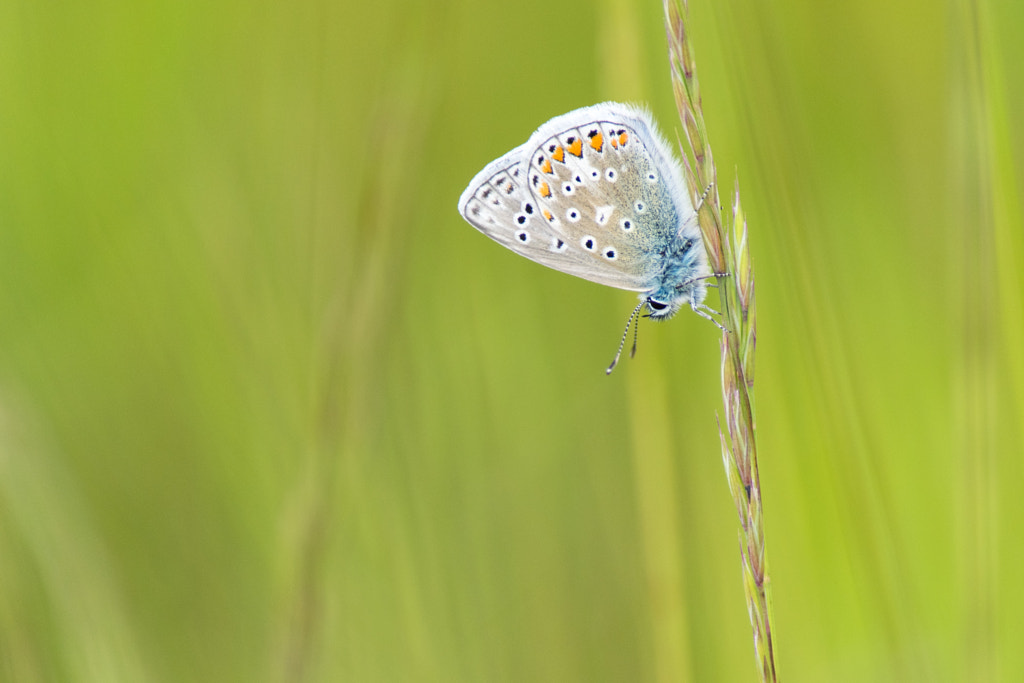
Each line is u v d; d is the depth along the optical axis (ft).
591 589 1.55
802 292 1.51
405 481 1.54
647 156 1.52
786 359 1.54
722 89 1.52
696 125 1.45
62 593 1.50
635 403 1.52
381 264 1.49
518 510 1.55
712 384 1.55
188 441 1.55
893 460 1.53
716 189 1.45
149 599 1.54
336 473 1.49
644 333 1.52
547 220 1.52
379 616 1.53
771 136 1.51
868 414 1.51
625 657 1.54
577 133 1.51
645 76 1.54
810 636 1.53
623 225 1.52
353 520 1.52
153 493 1.55
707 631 1.53
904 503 1.53
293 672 1.48
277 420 1.55
